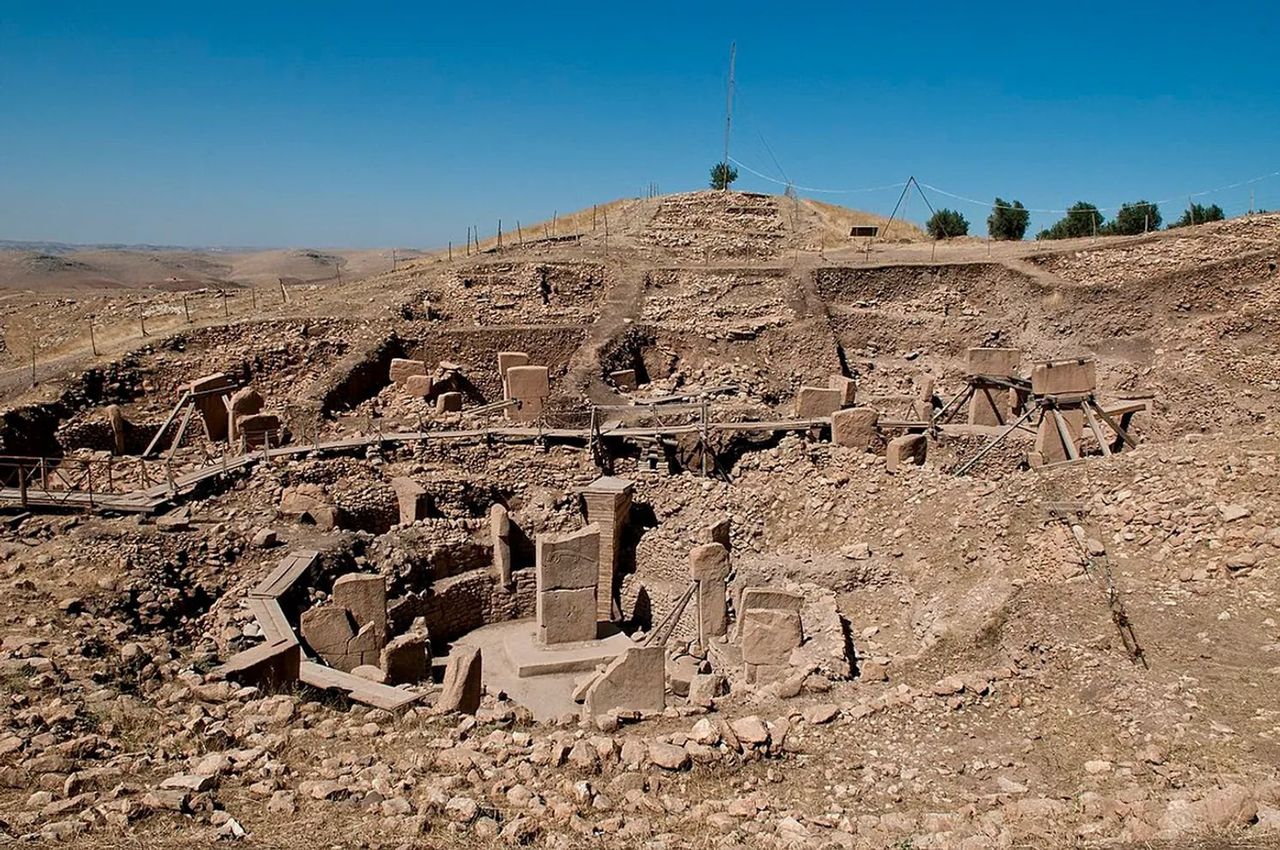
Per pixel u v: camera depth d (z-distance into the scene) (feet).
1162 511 57.67
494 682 64.39
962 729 42.60
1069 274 148.15
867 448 95.09
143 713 40.34
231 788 33.68
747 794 35.88
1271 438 61.67
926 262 157.89
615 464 94.22
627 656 49.39
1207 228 145.69
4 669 43.42
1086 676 45.88
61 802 30.68
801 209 206.69
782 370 133.90
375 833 30.25
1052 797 35.09
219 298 155.84
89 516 72.18
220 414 106.73
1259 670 43.06
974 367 106.22
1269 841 28.58
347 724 42.39
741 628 62.75
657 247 176.24
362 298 144.97
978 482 72.28
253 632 56.65
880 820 33.06
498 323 138.82
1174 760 36.99
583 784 34.71
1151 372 123.85
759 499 82.99
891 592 67.31
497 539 76.69
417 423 102.47
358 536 72.54
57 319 147.64
